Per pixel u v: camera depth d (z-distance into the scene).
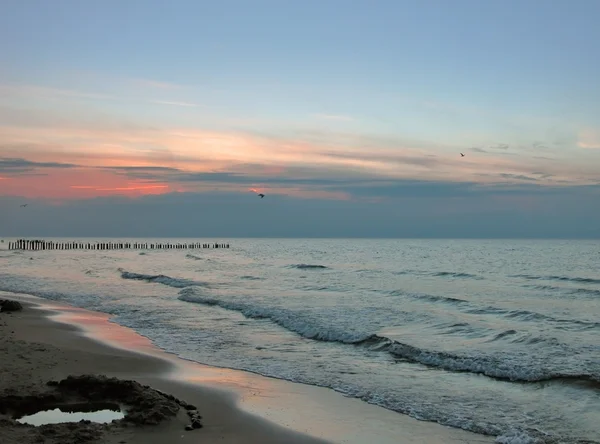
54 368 12.76
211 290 32.59
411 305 26.03
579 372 13.36
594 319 22.77
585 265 61.50
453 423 10.03
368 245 167.25
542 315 23.22
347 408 10.88
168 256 87.81
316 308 24.58
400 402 11.31
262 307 24.64
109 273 46.75
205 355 15.77
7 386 10.56
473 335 18.61
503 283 39.41
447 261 70.69
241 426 9.53
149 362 14.52
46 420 9.07
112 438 8.28
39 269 51.00
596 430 9.62
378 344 16.91
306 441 8.94
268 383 12.73
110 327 20.30
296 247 146.38
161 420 9.17
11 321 20.47
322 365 14.63
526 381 12.88
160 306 26.00
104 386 10.22
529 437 9.14
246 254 97.12
